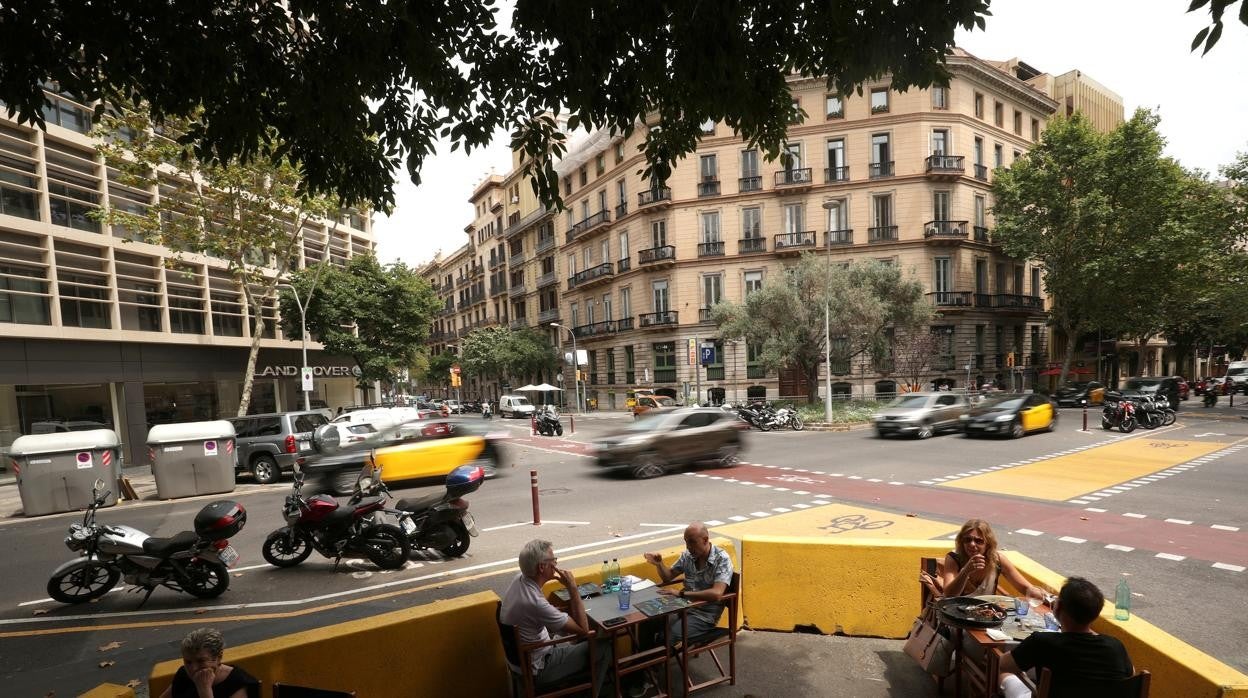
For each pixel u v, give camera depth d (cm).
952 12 412
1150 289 3284
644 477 1314
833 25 442
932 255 3438
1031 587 396
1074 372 4756
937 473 1273
